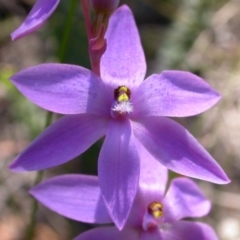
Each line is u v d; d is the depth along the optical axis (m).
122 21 0.12
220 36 0.22
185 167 0.11
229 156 0.21
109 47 0.12
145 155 0.13
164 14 0.23
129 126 0.12
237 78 0.21
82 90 0.11
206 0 0.22
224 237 0.20
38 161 0.11
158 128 0.12
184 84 0.11
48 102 0.11
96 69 0.12
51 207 0.12
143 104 0.12
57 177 0.13
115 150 0.11
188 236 0.13
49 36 0.21
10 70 0.22
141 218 0.13
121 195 0.11
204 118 0.21
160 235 0.13
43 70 0.11
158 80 0.12
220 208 0.20
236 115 0.21
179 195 0.13
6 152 0.21
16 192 0.20
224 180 0.11
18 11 0.23
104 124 0.12
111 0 0.11
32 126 0.20
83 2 0.11
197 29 0.22
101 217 0.13
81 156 0.20
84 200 0.13
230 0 0.23
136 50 0.12
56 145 0.11
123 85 0.12
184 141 0.11
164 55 0.22
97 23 0.11
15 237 0.20
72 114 0.11
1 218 0.20
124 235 0.13
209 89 0.11
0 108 0.22
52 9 0.10
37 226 0.20
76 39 0.20
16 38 0.10
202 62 0.22
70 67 0.11
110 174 0.11
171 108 0.11
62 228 0.20
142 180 0.13
